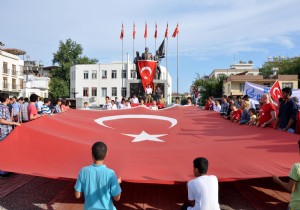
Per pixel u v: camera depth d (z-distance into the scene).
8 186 6.25
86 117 9.21
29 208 5.07
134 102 18.30
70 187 6.18
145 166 5.18
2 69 49.81
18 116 11.12
